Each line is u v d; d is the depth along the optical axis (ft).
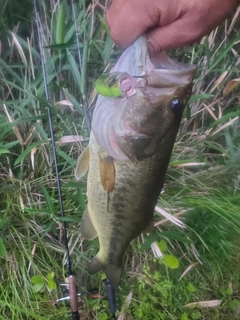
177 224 2.29
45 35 2.33
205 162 2.54
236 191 2.67
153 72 1.23
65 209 2.38
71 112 2.47
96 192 1.57
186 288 2.50
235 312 2.54
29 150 2.14
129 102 1.30
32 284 2.29
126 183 1.49
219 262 2.56
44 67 2.01
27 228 2.34
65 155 2.26
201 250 2.55
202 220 2.55
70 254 2.35
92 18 2.23
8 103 2.25
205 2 1.14
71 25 2.18
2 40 2.39
